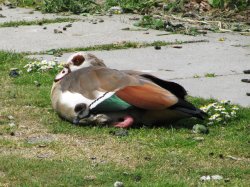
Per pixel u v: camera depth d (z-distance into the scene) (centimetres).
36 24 2089
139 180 977
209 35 1950
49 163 1029
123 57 1695
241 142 1134
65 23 2100
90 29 2014
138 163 1041
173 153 1087
